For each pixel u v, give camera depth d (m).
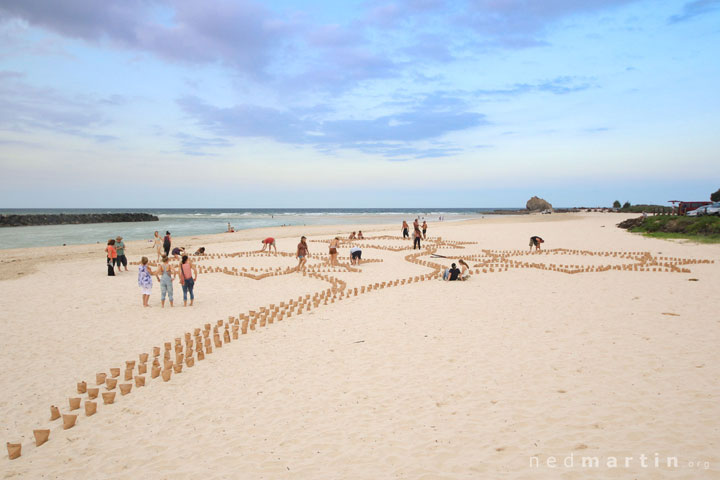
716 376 7.14
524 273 19.12
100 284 18.25
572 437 5.50
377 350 9.24
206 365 8.99
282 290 16.92
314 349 9.55
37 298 15.52
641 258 23.20
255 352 9.62
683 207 46.56
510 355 8.59
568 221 66.56
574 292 14.57
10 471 5.50
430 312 12.30
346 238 40.66
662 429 5.56
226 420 6.58
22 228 61.62
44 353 9.93
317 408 6.79
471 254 27.78
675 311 11.61
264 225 68.81
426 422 6.14
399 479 4.86
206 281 18.94
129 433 6.38
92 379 8.51
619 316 11.23
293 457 5.48
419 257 26.58
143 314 13.35
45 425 6.76
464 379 7.54
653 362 7.90
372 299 14.45
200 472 5.27
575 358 8.28
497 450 5.32
